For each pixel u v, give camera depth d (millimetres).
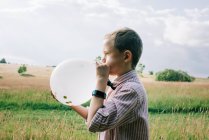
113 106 1411
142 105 1478
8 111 4199
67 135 4125
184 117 4426
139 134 1472
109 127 1397
